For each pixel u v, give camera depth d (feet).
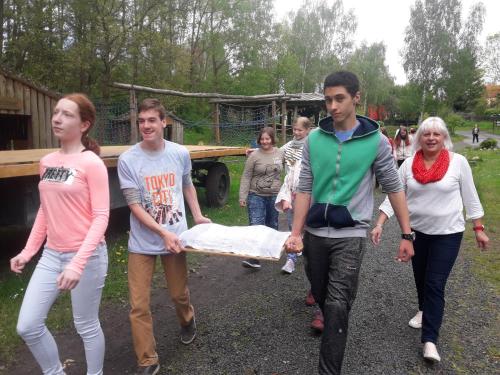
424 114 209.67
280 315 13.17
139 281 9.50
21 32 57.21
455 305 14.05
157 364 9.68
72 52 53.47
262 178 17.21
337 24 176.35
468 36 208.13
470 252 19.97
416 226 11.25
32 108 33.58
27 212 15.65
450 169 10.98
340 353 8.58
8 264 16.62
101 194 8.07
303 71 160.04
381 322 12.85
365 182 8.95
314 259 9.30
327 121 9.32
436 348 11.09
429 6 208.03
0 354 10.72
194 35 103.50
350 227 8.91
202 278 16.33
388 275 16.90
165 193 9.69
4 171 13.58
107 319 12.80
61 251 8.04
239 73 115.44
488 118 242.99
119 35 53.98
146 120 9.28
